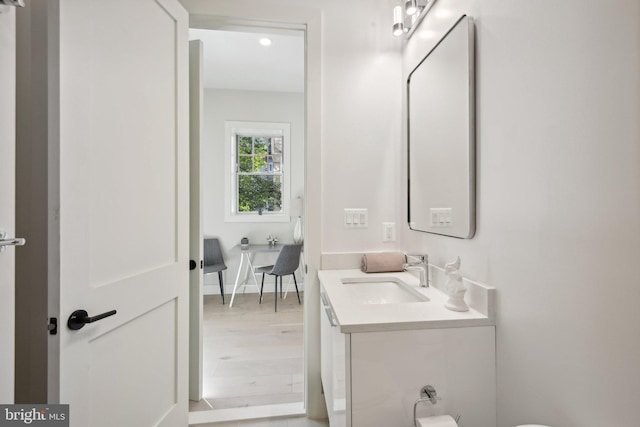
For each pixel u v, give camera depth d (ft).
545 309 2.88
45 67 3.06
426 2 5.16
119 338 3.92
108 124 3.71
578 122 2.52
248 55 10.57
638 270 2.11
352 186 6.14
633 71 2.12
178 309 5.03
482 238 3.80
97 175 3.56
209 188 13.66
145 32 4.32
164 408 4.74
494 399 3.62
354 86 6.14
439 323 3.55
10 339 2.51
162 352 4.71
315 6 6.03
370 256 5.74
